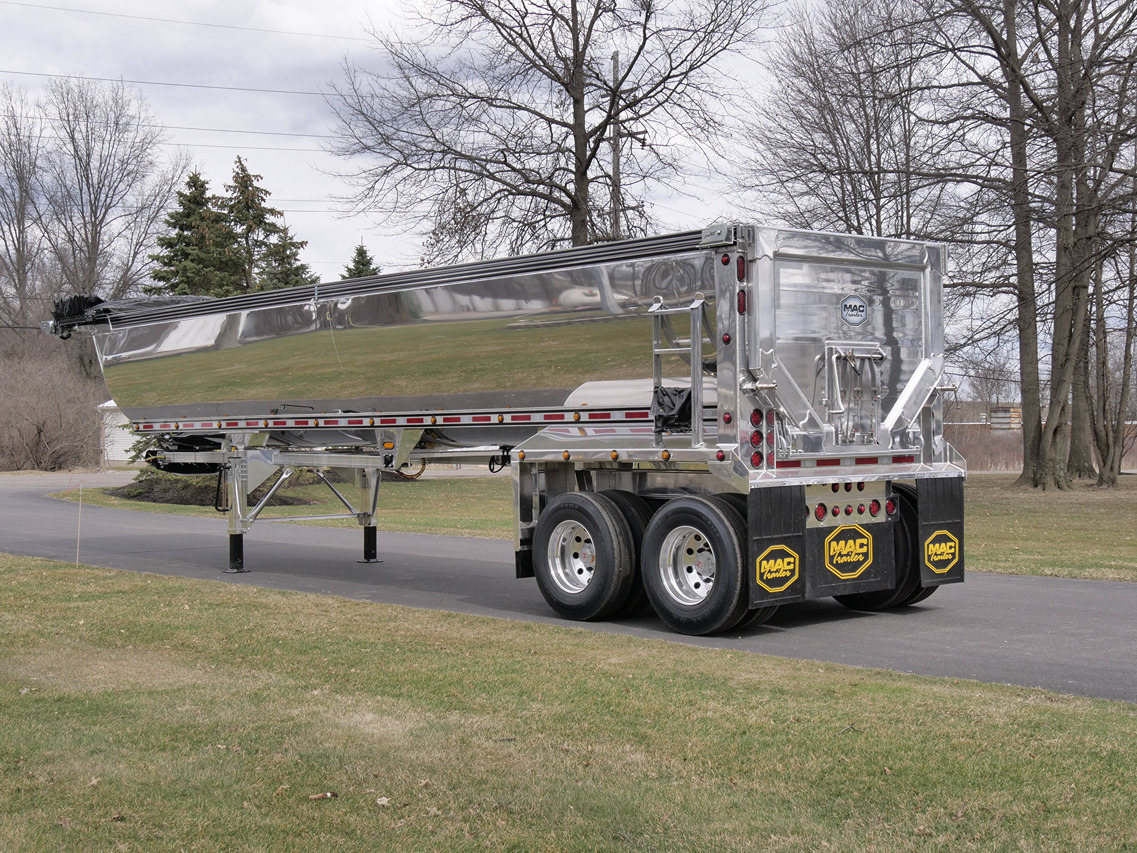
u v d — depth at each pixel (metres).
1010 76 23.78
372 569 13.19
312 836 4.20
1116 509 22.81
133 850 4.09
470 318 10.16
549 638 8.10
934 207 24.78
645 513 9.21
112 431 50.53
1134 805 4.28
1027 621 9.01
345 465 12.02
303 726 5.64
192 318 12.95
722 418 8.25
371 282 10.95
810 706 5.87
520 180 30.25
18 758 5.16
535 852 4.03
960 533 9.68
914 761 4.87
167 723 5.72
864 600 9.87
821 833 4.12
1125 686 6.54
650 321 8.80
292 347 11.86
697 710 5.83
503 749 5.21
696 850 4.01
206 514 22.88
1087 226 23.69
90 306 14.38
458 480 36.59
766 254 8.30
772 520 8.33
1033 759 4.84
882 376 9.14
